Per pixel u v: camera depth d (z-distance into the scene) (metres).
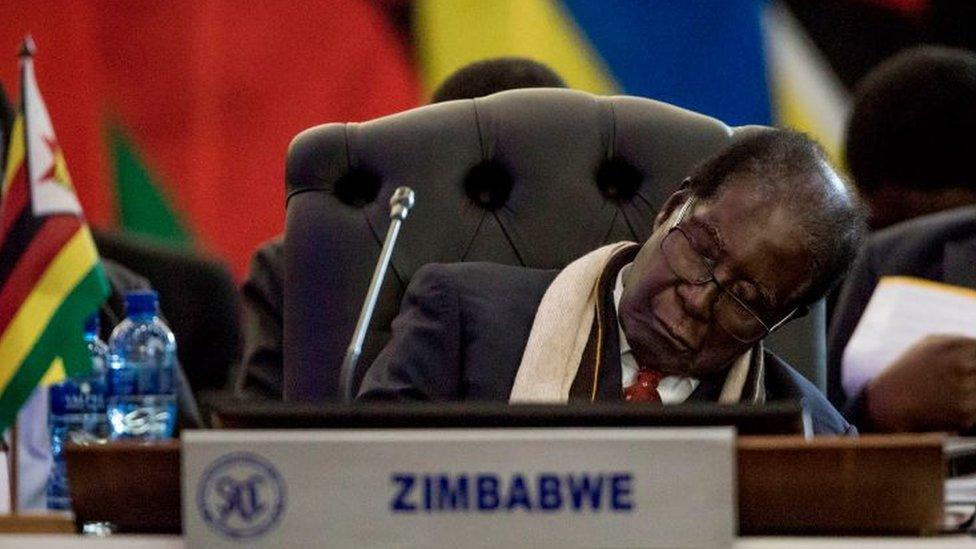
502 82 10.93
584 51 14.43
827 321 12.02
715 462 4.51
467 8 14.22
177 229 13.79
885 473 4.64
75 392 7.56
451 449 4.52
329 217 8.07
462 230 8.13
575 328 7.61
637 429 4.55
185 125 13.79
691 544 4.50
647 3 14.51
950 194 11.80
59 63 13.63
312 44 13.94
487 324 7.71
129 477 4.83
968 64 11.89
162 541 4.71
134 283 10.75
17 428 6.82
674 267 7.30
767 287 7.19
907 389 8.89
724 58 14.62
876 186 11.98
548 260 8.18
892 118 11.80
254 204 13.87
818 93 14.70
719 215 7.24
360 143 8.16
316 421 4.68
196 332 12.70
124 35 13.70
